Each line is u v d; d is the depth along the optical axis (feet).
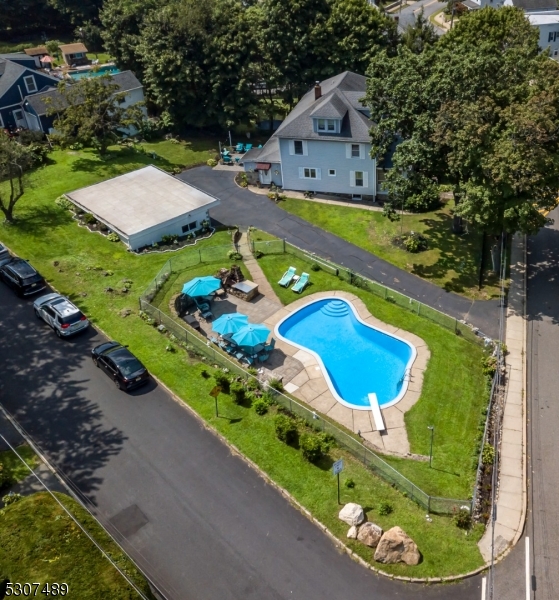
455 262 146.82
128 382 103.04
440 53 147.84
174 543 79.00
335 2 224.12
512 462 93.40
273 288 136.98
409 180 140.97
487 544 79.30
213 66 220.23
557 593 73.51
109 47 255.09
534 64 129.80
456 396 105.40
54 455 92.79
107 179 183.83
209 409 100.32
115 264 143.13
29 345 116.57
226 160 209.67
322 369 111.45
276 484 86.84
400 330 122.21
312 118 172.55
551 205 125.90
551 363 114.52
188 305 129.80
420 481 88.38
